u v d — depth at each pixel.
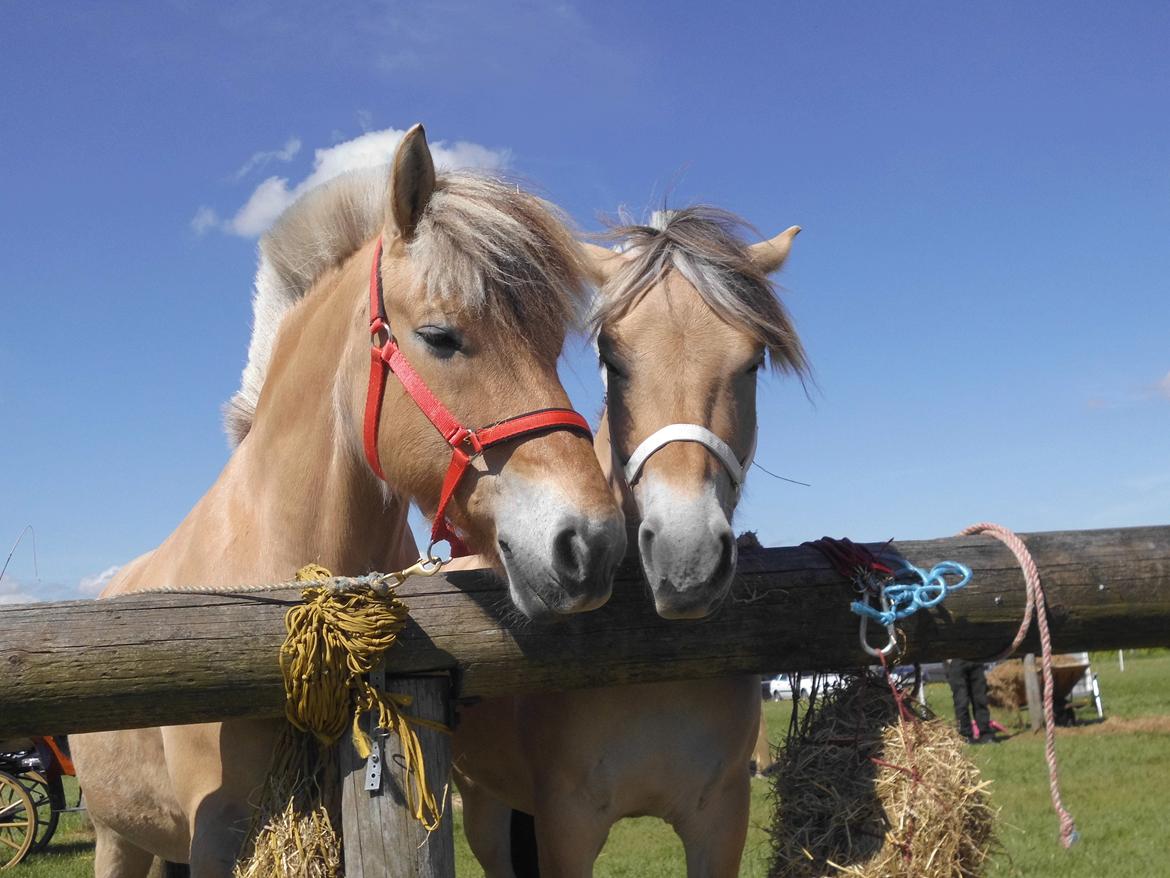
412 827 2.00
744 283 2.66
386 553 2.66
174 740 2.41
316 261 2.78
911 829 2.12
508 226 2.23
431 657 2.12
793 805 2.33
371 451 2.34
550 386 2.21
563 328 2.30
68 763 8.49
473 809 3.99
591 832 2.71
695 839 2.82
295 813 2.06
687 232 2.67
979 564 2.39
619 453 2.59
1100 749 10.88
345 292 2.51
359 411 2.38
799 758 2.37
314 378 2.53
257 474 2.62
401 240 2.32
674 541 2.21
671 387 2.47
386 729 2.02
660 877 5.99
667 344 2.52
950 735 2.29
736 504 2.68
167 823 2.76
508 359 2.19
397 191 2.26
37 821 8.64
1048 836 6.47
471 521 2.22
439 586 2.20
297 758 2.11
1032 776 9.08
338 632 1.98
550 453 2.13
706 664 2.34
